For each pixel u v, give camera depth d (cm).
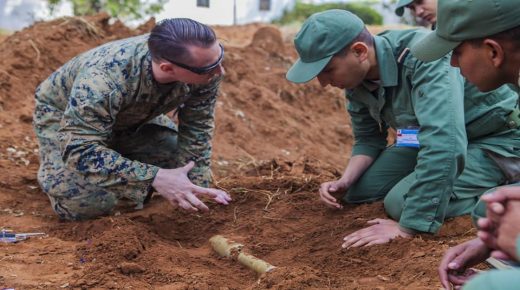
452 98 370
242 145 722
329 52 377
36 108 471
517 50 266
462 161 368
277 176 566
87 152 397
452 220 398
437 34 289
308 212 452
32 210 483
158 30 382
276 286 320
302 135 806
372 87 412
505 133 416
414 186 373
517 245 198
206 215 456
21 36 766
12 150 583
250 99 819
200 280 343
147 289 331
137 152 490
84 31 799
